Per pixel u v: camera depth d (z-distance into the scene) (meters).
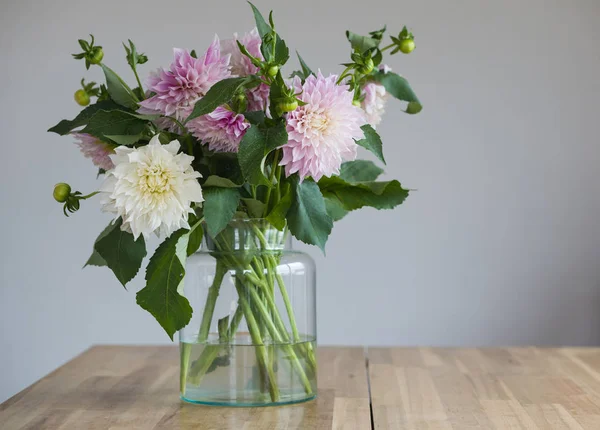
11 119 3.44
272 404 1.25
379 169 1.46
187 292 1.26
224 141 1.14
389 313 3.36
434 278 3.35
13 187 3.44
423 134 3.34
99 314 3.45
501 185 3.32
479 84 3.32
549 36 3.31
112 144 1.21
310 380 1.29
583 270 3.30
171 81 1.16
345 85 1.14
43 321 3.46
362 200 1.33
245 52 1.13
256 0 3.38
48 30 3.43
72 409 1.23
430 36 3.34
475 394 1.33
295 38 3.37
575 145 3.30
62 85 3.44
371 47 1.35
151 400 1.29
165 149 1.08
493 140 3.32
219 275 1.24
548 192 3.31
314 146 1.10
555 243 3.31
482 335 3.34
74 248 3.44
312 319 1.30
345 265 3.37
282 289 1.26
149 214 1.07
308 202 1.20
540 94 3.31
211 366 1.25
